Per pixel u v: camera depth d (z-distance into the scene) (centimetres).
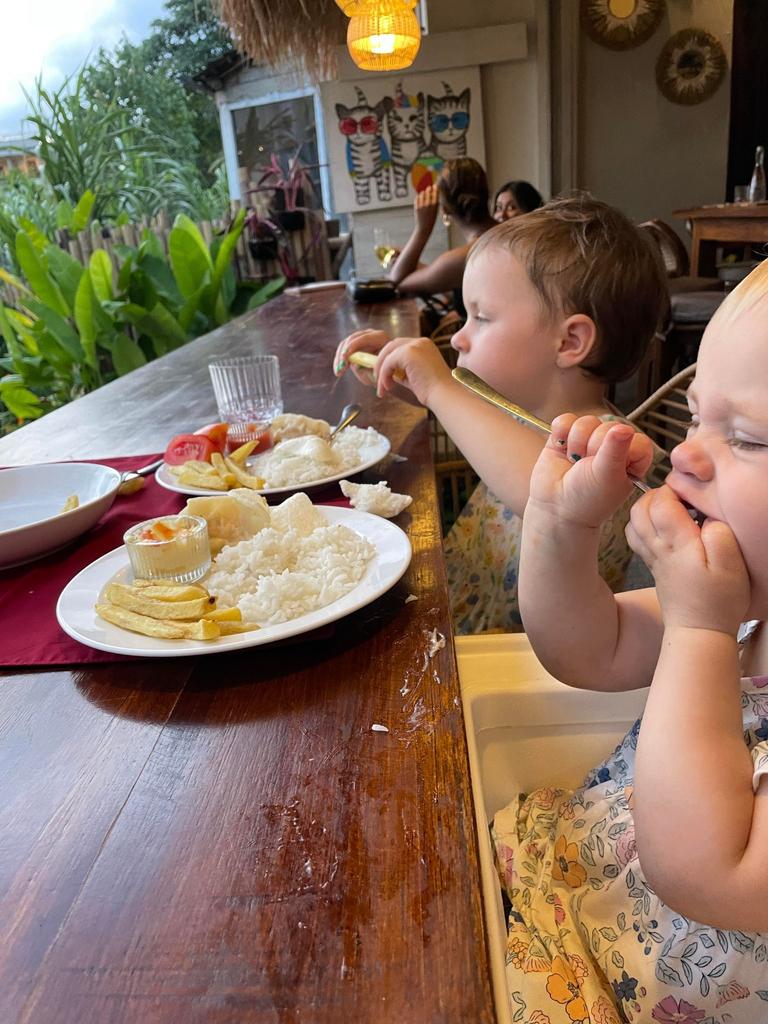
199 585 73
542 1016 60
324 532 78
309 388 171
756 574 49
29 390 428
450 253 318
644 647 71
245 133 573
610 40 499
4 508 101
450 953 38
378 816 47
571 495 61
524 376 111
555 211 113
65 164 543
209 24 540
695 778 47
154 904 42
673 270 386
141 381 196
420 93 499
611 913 65
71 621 69
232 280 460
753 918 46
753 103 508
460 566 130
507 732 78
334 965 38
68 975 38
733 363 47
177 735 57
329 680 62
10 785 52
